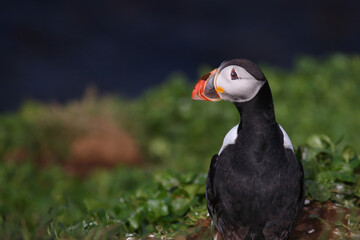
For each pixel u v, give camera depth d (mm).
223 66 4742
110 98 15203
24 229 6277
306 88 13273
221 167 4898
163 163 12781
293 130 11852
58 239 5680
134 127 13891
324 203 6055
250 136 4770
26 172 11523
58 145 13516
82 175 12766
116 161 13250
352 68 14305
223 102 13555
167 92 14289
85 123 13891
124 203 6641
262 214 4758
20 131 13562
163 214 6148
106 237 5574
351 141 11289
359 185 6191
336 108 12758
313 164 6367
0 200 9867
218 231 5176
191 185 6414
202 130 12883
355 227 5582
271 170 4742
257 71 4676
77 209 8062
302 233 5613
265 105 4770
